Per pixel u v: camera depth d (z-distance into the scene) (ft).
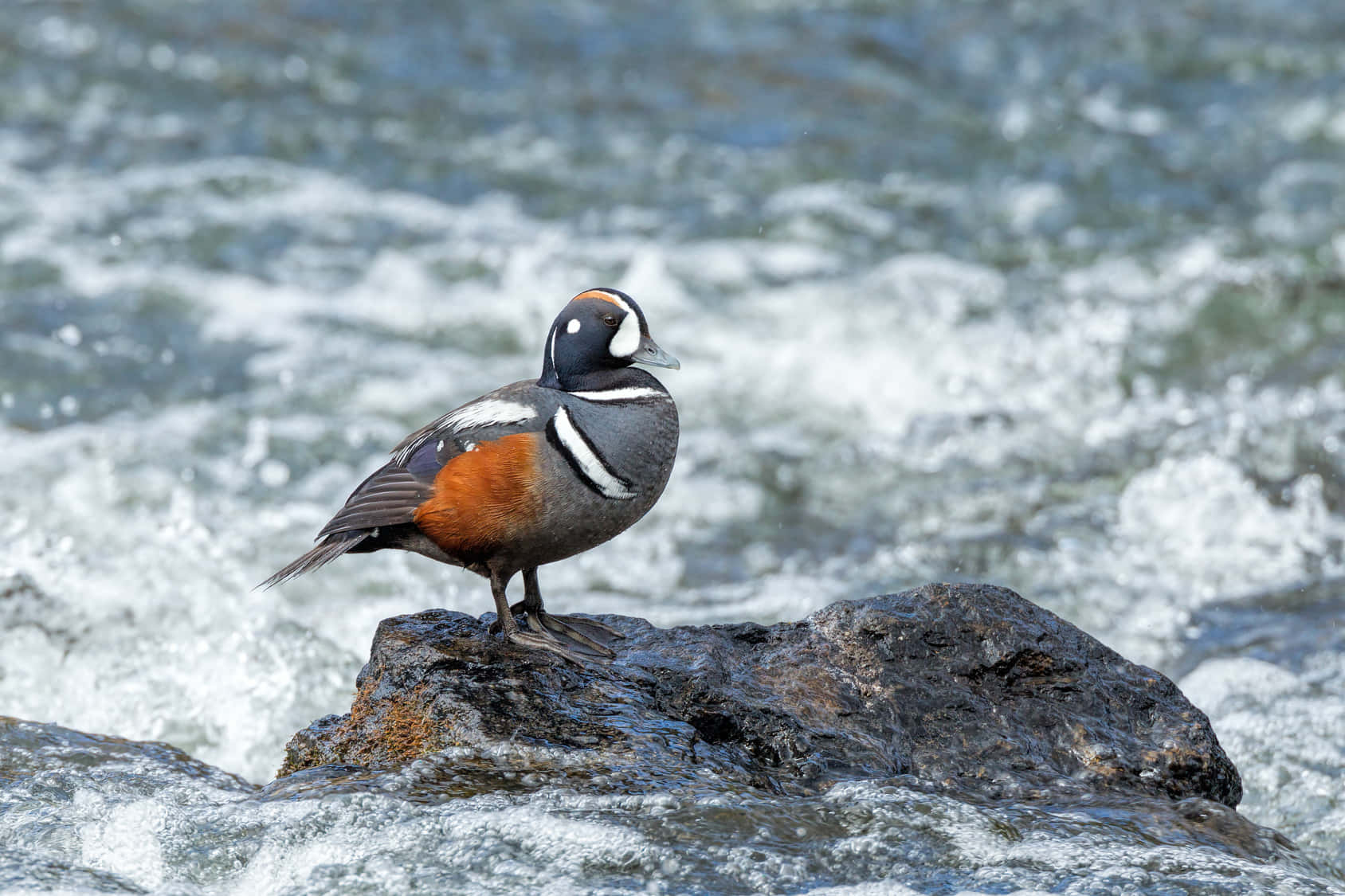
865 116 77.15
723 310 57.82
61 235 60.23
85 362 51.65
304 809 20.65
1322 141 73.92
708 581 41.65
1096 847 20.51
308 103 74.90
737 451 48.83
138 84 75.05
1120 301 58.44
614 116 76.43
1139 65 82.99
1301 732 31.37
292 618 36.88
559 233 64.18
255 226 62.69
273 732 32.37
